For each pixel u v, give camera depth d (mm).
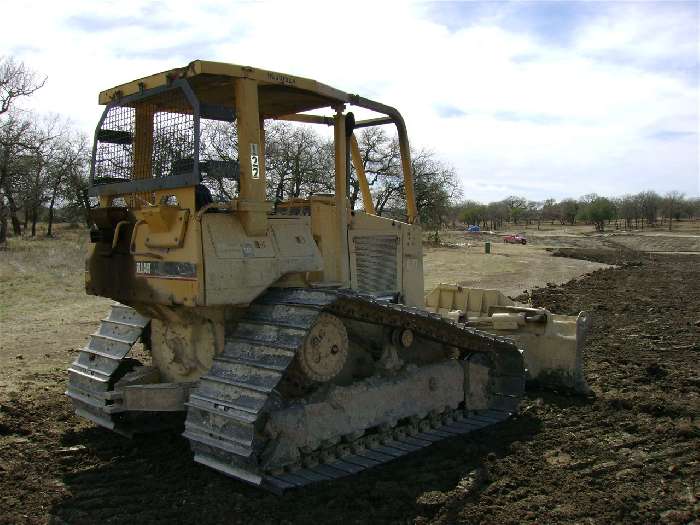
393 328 5828
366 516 4316
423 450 5629
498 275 24031
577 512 4414
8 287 16438
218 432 4480
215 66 4816
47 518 4285
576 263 29547
